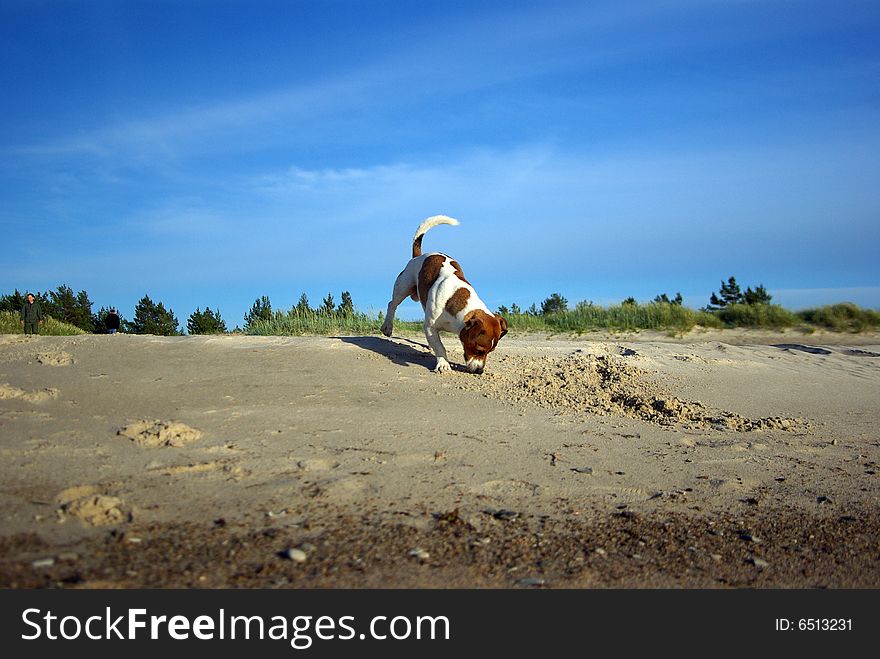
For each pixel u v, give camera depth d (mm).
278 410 6391
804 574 4129
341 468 5070
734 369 10547
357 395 7180
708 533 4594
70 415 5699
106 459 4777
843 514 5121
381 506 4477
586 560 4035
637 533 4484
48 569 3287
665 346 12273
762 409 8320
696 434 6957
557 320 19484
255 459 5062
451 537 4133
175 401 6414
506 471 5348
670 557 4184
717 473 5789
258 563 3586
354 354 8898
